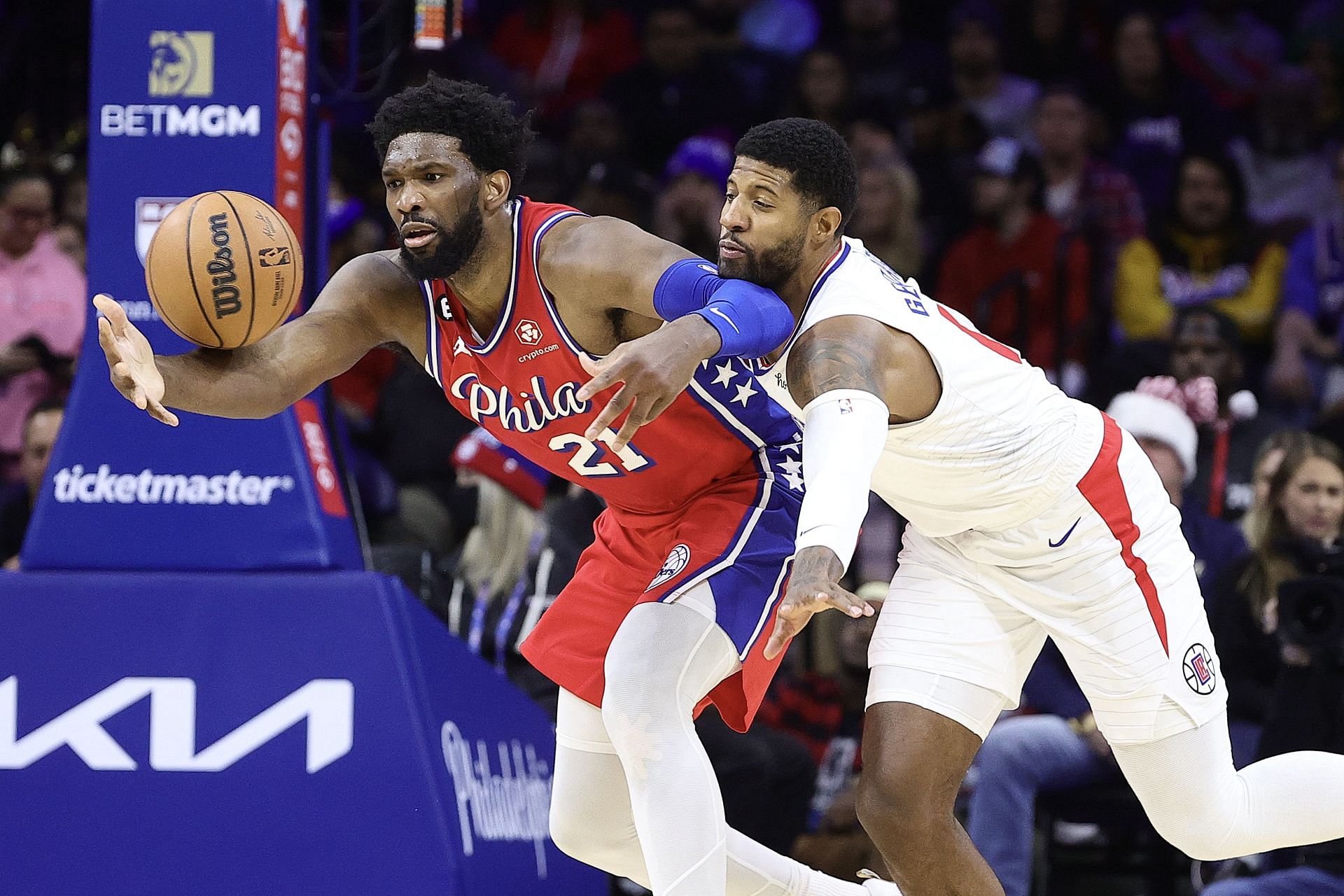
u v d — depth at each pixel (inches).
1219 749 311.7
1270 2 849.5
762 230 273.9
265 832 321.1
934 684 303.1
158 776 324.8
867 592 494.9
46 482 335.6
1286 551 435.8
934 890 305.7
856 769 491.5
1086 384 615.2
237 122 342.0
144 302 341.1
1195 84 818.2
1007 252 695.1
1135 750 311.4
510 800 358.9
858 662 489.1
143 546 332.8
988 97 806.5
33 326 629.9
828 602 231.6
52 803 325.4
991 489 296.5
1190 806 311.0
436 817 317.4
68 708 327.0
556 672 310.7
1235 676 456.8
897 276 295.6
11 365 625.0
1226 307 697.6
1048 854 474.9
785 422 299.1
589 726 308.2
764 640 290.7
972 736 306.3
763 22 866.8
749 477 300.7
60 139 703.7
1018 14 826.2
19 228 636.7
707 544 292.4
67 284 637.3
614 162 714.8
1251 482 550.6
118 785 324.8
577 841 315.3
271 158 341.7
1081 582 304.0
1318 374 677.9
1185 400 552.4
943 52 822.5
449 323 292.4
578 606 313.6
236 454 332.8
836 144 276.2
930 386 282.4
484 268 281.9
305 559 329.7
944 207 750.5
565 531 518.9
